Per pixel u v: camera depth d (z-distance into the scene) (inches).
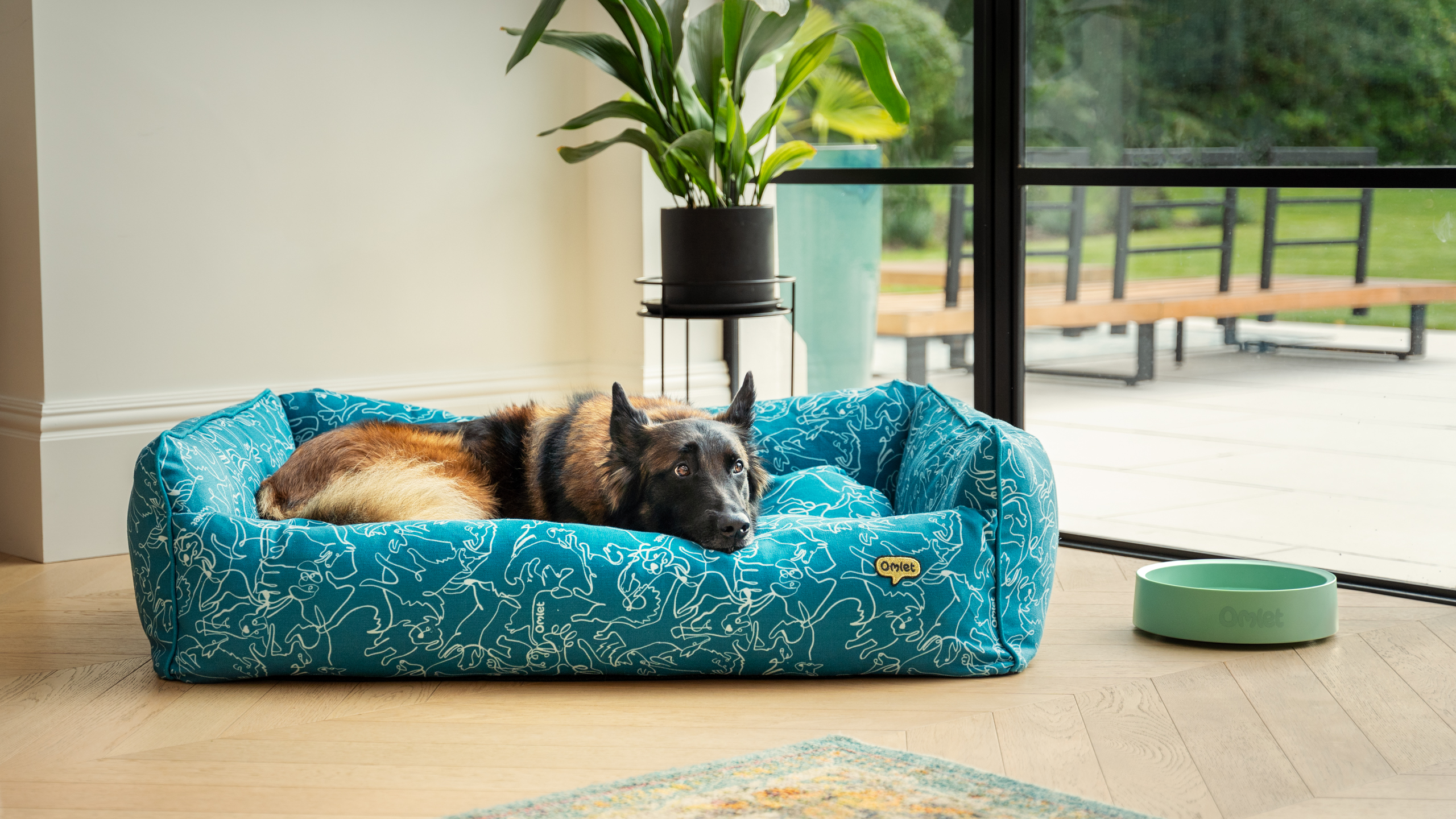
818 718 88.8
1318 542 140.8
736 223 139.5
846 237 169.0
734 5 134.0
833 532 97.4
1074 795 72.5
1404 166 126.2
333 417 130.5
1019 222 152.1
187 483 97.4
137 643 108.8
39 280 136.6
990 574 98.3
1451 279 126.0
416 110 162.4
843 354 171.9
